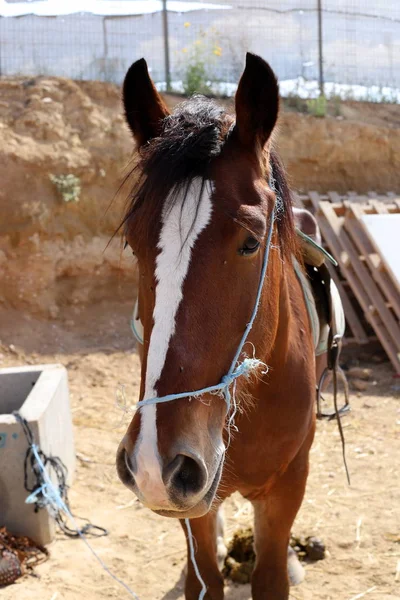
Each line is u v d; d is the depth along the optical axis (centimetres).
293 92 1114
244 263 187
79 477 473
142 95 225
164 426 171
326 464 491
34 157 826
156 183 184
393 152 1031
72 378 695
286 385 248
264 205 195
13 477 379
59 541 387
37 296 808
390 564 354
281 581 266
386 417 589
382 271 733
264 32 1083
